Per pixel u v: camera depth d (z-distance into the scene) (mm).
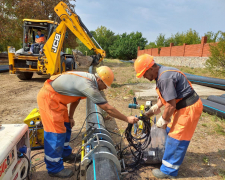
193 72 13156
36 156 3199
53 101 2418
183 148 2479
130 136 2887
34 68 9398
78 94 2400
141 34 44156
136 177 2723
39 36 9750
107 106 2268
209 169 2887
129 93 7438
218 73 10727
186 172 2820
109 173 1987
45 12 18453
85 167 2232
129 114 5230
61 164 2680
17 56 9156
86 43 8648
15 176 1904
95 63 9398
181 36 25562
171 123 2699
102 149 2318
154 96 6625
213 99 5773
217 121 4699
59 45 8273
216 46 10773
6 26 18062
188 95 2385
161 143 2990
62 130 2527
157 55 26953
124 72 15312
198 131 4164
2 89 7988
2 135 1934
